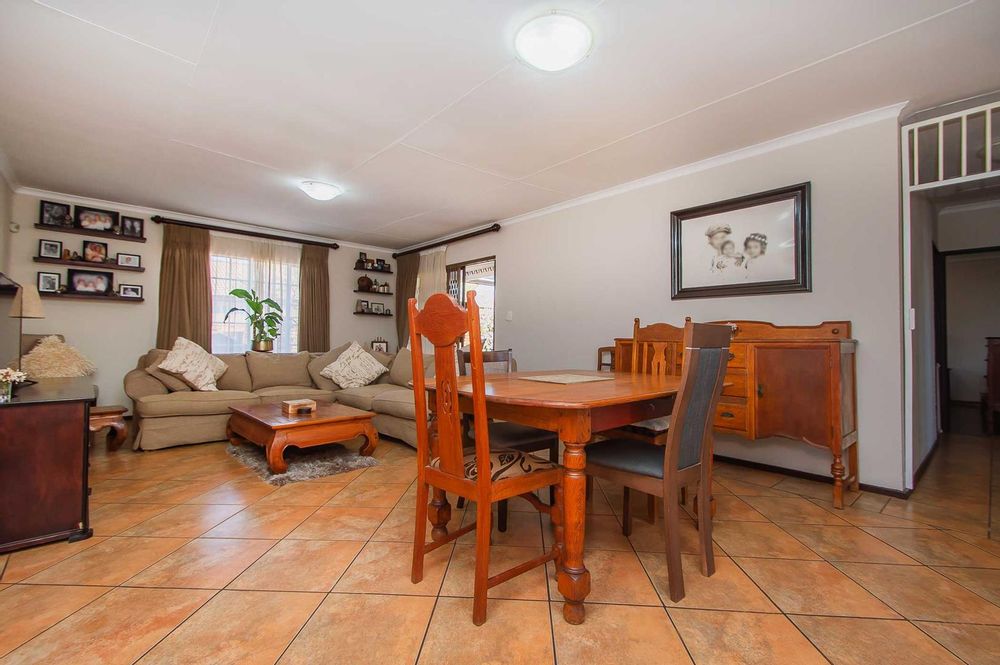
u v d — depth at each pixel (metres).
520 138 2.97
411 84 2.33
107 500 2.45
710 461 1.73
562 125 2.79
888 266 2.56
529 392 1.64
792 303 2.93
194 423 3.73
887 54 2.06
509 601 1.50
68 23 1.87
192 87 2.37
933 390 3.76
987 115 2.41
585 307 4.24
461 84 2.33
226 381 4.39
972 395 6.38
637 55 2.07
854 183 2.68
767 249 3.02
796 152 2.91
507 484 1.46
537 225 4.72
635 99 2.46
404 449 3.69
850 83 2.31
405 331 6.51
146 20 1.85
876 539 1.98
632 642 1.30
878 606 1.47
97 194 4.23
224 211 4.79
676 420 1.53
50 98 2.48
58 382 2.99
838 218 2.74
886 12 1.79
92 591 1.54
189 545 1.90
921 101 2.48
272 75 2.25
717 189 3.30
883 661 1.22
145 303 4.70
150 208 4.68
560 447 3.68
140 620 1.38
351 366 4.85
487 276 5.82
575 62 1.98
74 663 1.20
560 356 4.46
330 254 6.18
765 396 2.66
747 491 2.64
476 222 5.23
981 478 2.87
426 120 2.72
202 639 1.30
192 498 2.48
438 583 1.61
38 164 3.48
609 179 3.77
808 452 2.88
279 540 1.95
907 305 2.60
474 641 1.30
